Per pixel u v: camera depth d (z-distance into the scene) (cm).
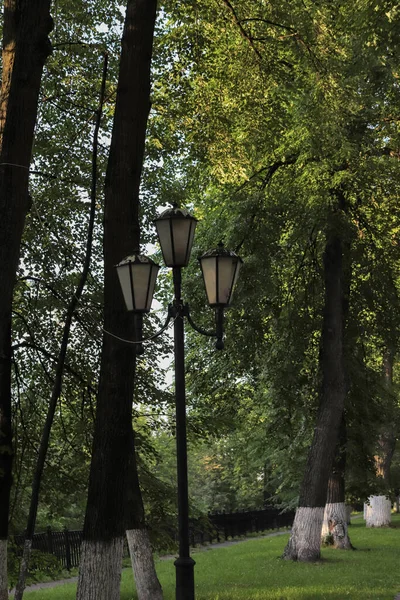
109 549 787
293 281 1827
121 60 912
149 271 683
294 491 3064
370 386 1991
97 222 1390
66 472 1259
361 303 1878
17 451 1215
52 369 1284
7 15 788
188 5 1240
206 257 700
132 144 891
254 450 2439
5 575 859
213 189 1841
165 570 1723
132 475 1123
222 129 1369
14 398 1259
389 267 1773
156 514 1210
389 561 1616
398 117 1627
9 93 765
